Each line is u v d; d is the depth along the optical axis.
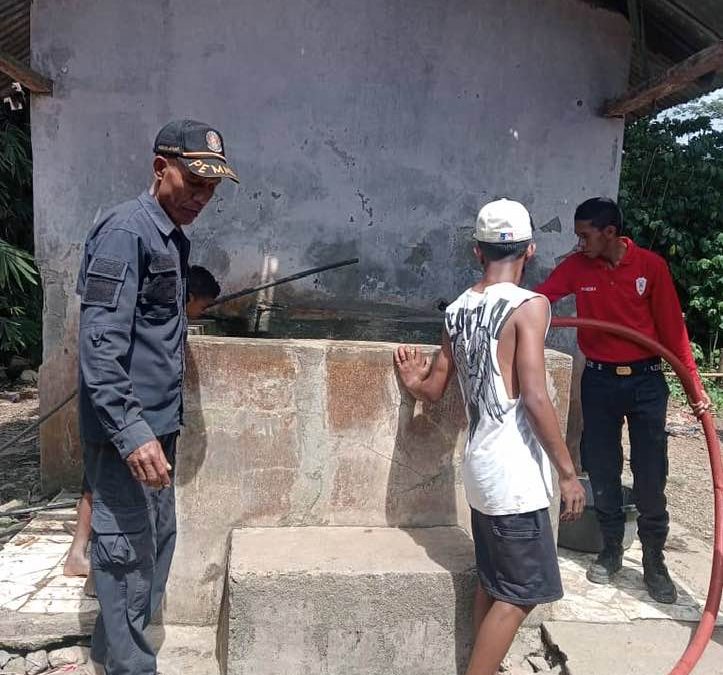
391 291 4.52
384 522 2.86
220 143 2.26
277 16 4.29
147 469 2.07
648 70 4.61
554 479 2.87
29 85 4.05
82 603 2.81
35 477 4.89
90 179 4.23
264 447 2.77
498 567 2.30
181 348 2.38
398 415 2.81
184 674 2.57
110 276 2.09
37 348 9.16
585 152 4.58
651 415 3.10
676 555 3.69
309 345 2.75
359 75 4.38
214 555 2.80
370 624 2.51
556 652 2.76
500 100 4.49
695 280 9.39
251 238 4.40
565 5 4.46
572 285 3.25
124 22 4.18
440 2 4.39
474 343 2.32
